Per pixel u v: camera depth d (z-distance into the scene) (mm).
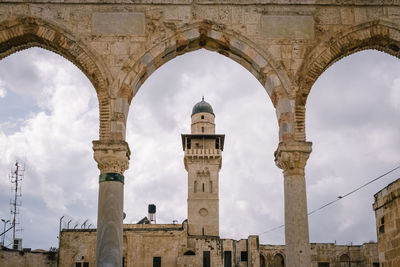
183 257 68688
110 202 18469
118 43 20125
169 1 20609
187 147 104188
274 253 81125
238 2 20703
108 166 18797
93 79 19891
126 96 19641
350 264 79000
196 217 96000
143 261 68562
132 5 20531
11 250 57281
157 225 78375
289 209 18797
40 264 62094
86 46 20016
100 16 20359
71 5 20422
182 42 20391
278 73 20000
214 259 70188
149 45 20156
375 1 20781
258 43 20312
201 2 20656
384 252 25531
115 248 18125
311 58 20219
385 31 20547
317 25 20562
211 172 99062
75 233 66125
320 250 79500
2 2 20266
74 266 64750
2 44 20406
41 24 20172
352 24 20562
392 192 23750
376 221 26953
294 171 19078
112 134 19141
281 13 20641
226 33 20422
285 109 19656
